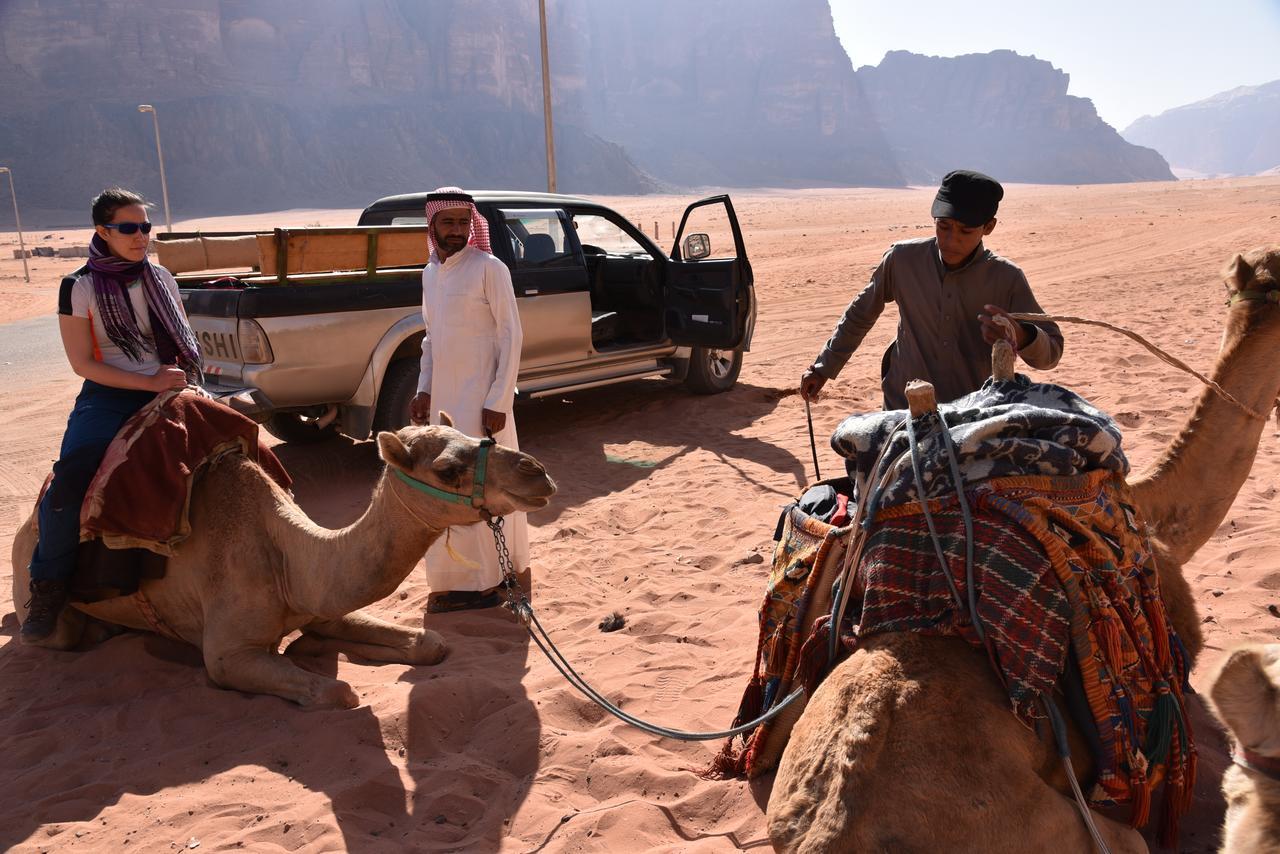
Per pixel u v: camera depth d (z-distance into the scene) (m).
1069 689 3.04
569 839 3.85
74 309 5.12
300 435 10.38
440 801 4.14
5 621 6.24
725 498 8.16
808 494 4.15
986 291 4.49
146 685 5.24
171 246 8.44
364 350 8.52
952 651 2.97
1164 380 11.02
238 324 8.04
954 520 3.15
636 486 8.69
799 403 11.41
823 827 2.70
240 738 4.66
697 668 5.22
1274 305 4.02
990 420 3.29
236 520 5.06
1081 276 24.20
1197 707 4.47
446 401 5.99
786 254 37.06
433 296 5.99
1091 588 3.10
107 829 4.04
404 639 5.46
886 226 60.69
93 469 5.07
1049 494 3.20
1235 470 4.10
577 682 4.04
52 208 187.62
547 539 7.51
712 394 11.95
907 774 2.68
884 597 3.13
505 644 5.69
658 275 11.21
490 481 4.23
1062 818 2.74
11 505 9.16
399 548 4.52
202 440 5.16
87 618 5.71
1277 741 2.33
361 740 4.58
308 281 8.31
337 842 3.89
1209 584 5.84
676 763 4.35
